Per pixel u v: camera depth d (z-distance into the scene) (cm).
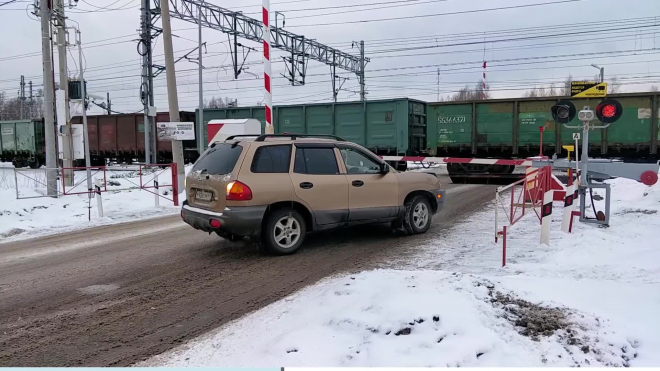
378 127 2231
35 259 760
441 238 848
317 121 2359
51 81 1505
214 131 1655
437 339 384
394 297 464
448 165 2086
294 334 414
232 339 432
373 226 970
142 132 2997
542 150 1953
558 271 582
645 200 1091
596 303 454
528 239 795
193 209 762
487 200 1399
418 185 881
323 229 780
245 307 522
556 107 878
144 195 1527
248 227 711
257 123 1669
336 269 662
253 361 379
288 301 521
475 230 916
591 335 382
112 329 468
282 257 736
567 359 351
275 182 729
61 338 448
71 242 891
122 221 1139
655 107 1788
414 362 351
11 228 998
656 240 711
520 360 351
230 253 771
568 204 812
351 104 2277
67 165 1667
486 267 632
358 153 829
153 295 570
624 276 552
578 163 933
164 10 1505
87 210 1234
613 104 833
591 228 809
